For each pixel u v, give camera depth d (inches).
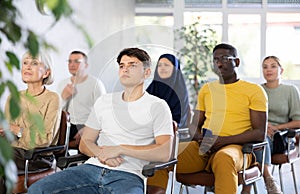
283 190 179.3
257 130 135.1
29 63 124.8
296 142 165.0
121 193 98.1
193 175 125.0
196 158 124.9
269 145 157.9
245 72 317.1
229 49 141.3
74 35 219.1
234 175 120.2
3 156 24.4
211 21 320.5
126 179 100.6
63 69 227.0
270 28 316.2
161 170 116.7
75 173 101.7
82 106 110.7
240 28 318.7
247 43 317.7
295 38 314.3
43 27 206.4
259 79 315.6
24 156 113.0
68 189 98.7
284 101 174.2
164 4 326.3
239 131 138.2
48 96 125.5
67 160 106.7
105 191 100.3
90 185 101.0
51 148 117.8
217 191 120.0
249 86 140.1
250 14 316.8
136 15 327.6
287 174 220.1
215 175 121.3
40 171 121.9
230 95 139.8
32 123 27.8
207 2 319.9
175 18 322.0
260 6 315.6
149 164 99.7
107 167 102.7
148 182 114.8
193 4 321.1
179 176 126.2
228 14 318.7
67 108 158.9
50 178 100.2
